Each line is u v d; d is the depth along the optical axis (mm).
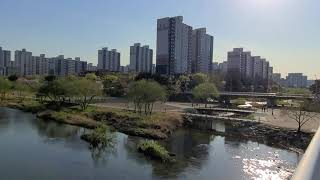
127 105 129375
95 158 55781
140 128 83375
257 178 49562
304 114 90938
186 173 50219
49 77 159875
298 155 65438
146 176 47625
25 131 77938
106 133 71375
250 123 95062
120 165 52375
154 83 105812
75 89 118750
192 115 108625
